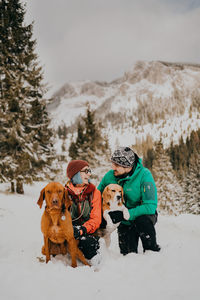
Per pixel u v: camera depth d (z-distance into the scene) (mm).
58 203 2713
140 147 158250
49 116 16266
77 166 3164
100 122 29734
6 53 14508
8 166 13430
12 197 12352
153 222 3330
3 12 15031
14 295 2080
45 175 15547
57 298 2039
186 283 2293
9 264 2877
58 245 3066
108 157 28688
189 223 6105
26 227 6199
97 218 3125
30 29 15828
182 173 57219
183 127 188375
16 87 13812
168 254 3047
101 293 2133
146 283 2344
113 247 4566
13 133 13156
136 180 3414
